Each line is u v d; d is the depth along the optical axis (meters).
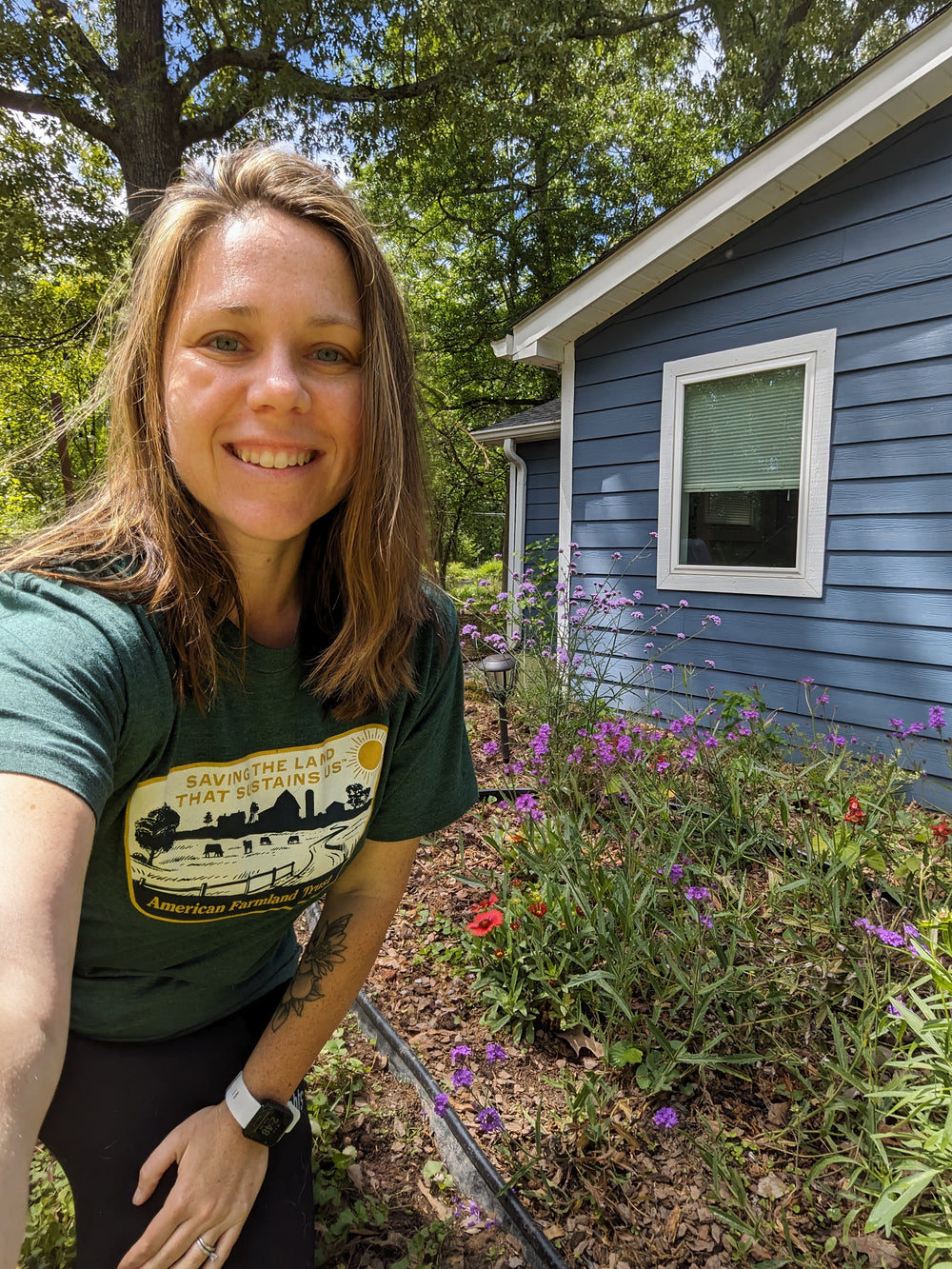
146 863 0.98
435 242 17.62
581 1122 1.72
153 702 0.85
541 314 5.73
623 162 17.19
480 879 2.62
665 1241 1.48
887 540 4.19
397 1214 1.57
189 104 11.73
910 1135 1.46
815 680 4.57
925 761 3.93
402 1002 2.23
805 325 4.46
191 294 0.85
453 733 1.32
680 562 5.33
